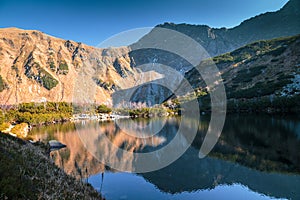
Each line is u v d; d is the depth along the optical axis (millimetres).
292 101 75062
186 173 17109
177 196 13195
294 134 38062
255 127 47375
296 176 19094
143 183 13797
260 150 28625
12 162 9641
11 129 47844
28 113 77438
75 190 11188
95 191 12398
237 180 17766
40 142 29594
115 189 13023
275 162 23359
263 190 16000
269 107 80000
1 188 7066
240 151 28141
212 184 16125
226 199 14109
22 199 7199
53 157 21656
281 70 122688
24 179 8648
